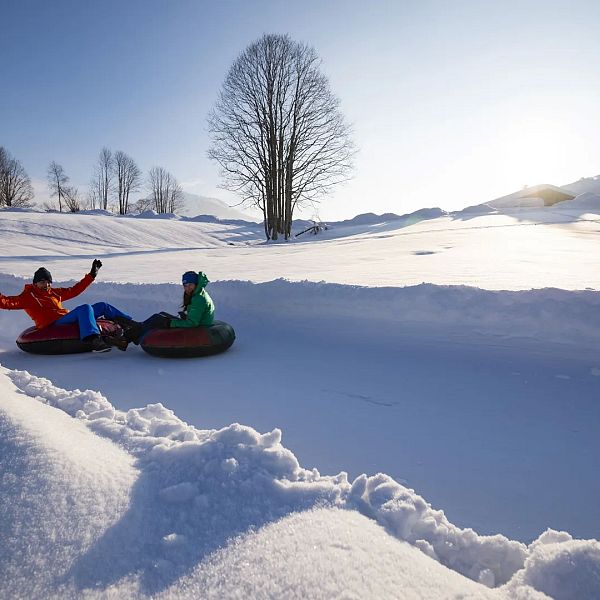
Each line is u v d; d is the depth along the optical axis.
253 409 4.26
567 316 5.65
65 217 35.53
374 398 4.47
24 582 1.31
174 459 2.08
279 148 33.34
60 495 1.67
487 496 2.82
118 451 2.25
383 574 1.42
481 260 12.09
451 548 1.86
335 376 5.16
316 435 3.67
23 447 1.93
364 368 5.40
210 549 1.48
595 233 21.80
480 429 3.74
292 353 6.15
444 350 5.70
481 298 6.35
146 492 1.78
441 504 2.74
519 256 12.77
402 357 5.66
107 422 2.69
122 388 4.93
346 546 1.54
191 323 6.19
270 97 32.38
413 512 1.90
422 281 8.51
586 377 4.73
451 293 6.58
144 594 1.30
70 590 1.30
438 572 1.53
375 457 3.30
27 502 1.61
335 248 19.73
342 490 1.98
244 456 2.08
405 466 3.17
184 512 1.68
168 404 4.43
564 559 1.54
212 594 1.30
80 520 1.56
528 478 3.01
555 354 5.27
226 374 5.35
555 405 4.16
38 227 31.23
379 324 6.71
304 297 7.65
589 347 5.31
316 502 1.84
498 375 4.93
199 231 40.22
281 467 2.10
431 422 3.89
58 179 68.81
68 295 6.85
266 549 1.48
